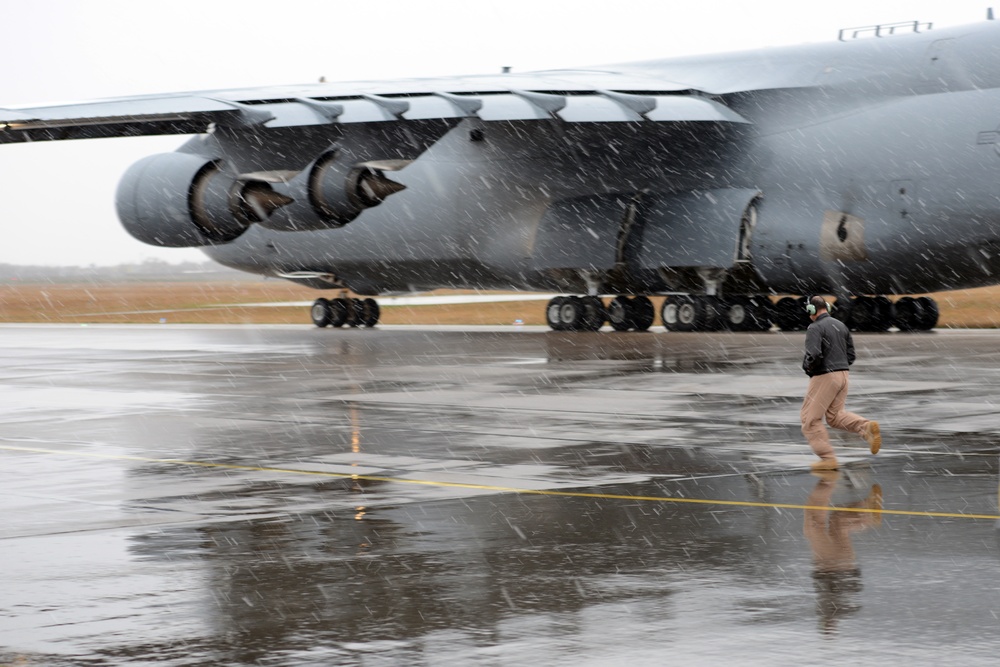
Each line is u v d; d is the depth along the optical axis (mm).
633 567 8562
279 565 8781
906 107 34094
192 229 33562
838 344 13289
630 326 42406
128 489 12305
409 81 34812
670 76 39125
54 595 7965
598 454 14375
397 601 7723
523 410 19047
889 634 6793
